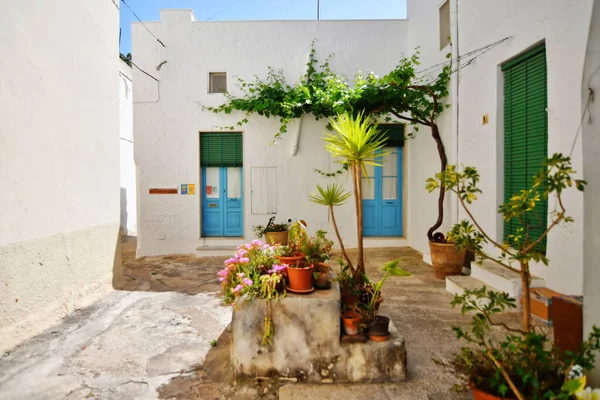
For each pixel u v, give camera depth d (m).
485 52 4.63
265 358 2.53
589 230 1.98
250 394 2.42
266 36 7.45
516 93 4.17
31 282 3.38
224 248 7.23
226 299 2.71
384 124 7.53
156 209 7.41
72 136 4.04
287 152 7.48
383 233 7.72
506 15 4.21
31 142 3.41
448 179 2.22
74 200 4.08
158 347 3.15
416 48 6.71
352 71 7.48
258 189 7.50
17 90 3.24
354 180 3.07
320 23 7.45
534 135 3.88
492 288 4.03
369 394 2.36
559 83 3.41
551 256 3.56
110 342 3.24
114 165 5.00
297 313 2.51
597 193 1.95
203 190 7.62
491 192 4.52
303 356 2.51
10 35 3.17
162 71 7.37
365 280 3.00
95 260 4.52
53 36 3.73
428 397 2.33
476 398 1.92
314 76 7.27
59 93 3.82
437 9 6.13
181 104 7.41
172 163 7.42
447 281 4.58
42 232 3.55
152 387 2.55
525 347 1.93
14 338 3.13
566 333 2.66
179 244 7.45
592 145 1.97
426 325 3.49
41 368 2.79
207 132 7.52
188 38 7.40
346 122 3.11
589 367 1.75
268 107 7.09
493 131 4.46
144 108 7.37
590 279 1.97
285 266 2.69
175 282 5.34
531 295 3.50
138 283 5.28
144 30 7.33
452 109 5.48
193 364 2.87
